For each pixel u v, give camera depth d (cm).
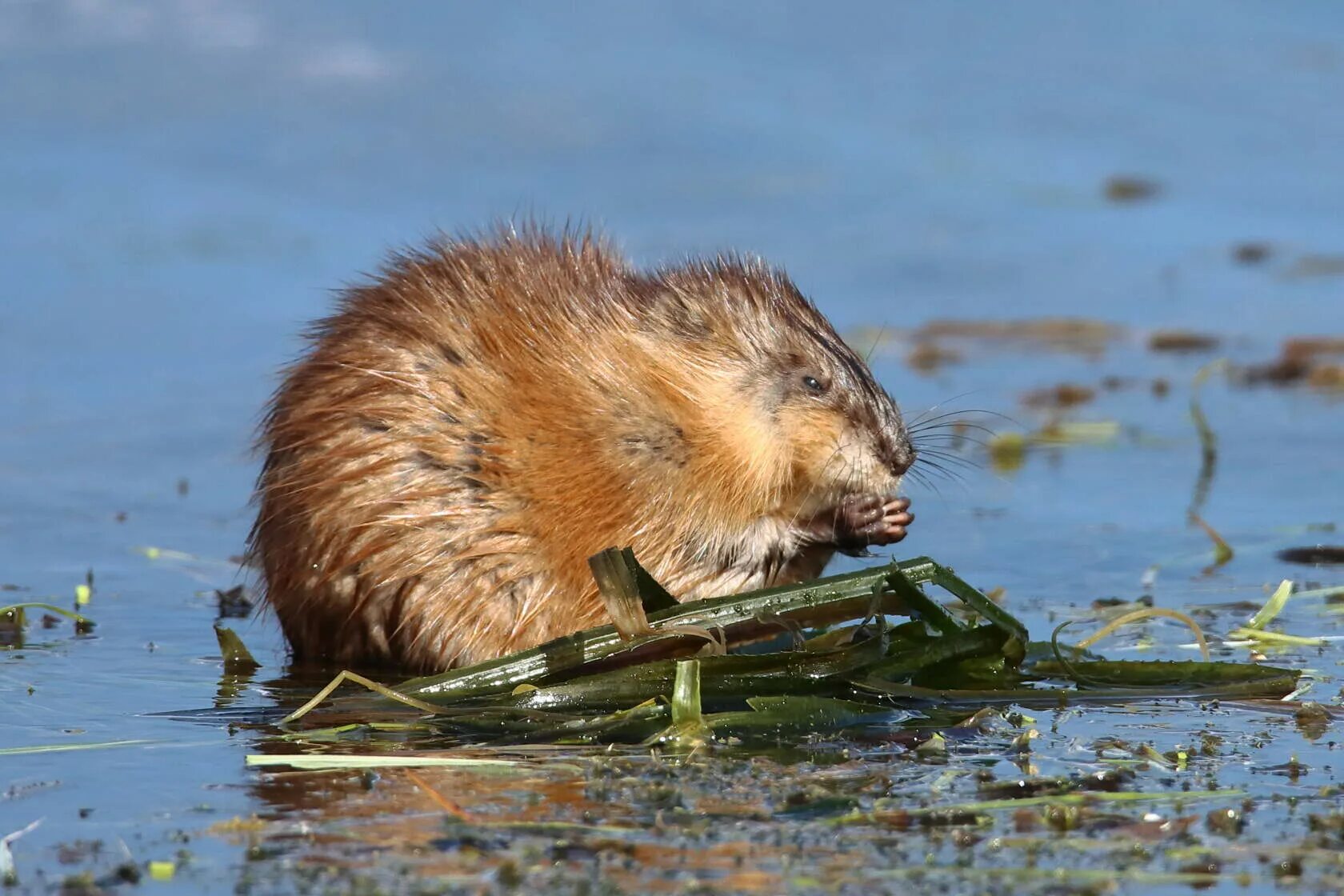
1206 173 2762
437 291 1083
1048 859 702
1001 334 2111
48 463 1628
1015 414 1795
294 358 1159
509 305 1079
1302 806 769
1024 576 1264
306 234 2356
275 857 700
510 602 1039
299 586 1055
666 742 880
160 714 939
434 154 2647
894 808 763
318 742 884
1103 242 2477
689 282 1145
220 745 874
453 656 1036
